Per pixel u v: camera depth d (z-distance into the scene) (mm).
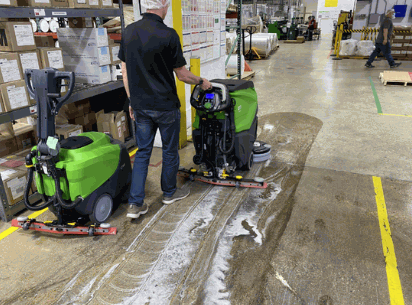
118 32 4039
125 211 2709
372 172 3320
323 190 2984
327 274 1979
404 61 10789
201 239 2322
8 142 3041
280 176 3271
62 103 2051
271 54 13883
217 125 2871
